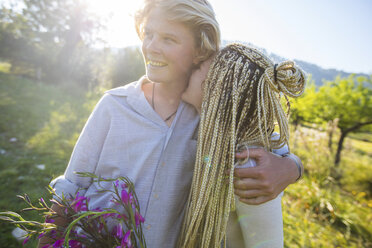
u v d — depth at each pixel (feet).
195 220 2.98
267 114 2.95
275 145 3.20
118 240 2.81
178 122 3.39
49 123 17.21
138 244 3.22
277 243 3.07
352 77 29.76
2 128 15.35
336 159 23.57
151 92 3.52
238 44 3.01
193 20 2.87
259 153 2.84
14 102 22.56
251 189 2.71
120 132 3.26
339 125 28.40
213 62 2.97
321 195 12.35
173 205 3.37
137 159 3.26
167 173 3.30
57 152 12.10
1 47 54.80
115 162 3.27
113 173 3.30
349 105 28.12
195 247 3.19
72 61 45.01
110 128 3.26
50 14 60.18
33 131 15.44
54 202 2.90
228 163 2.90
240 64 2.77
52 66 44.75
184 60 3.05
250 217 2.98
